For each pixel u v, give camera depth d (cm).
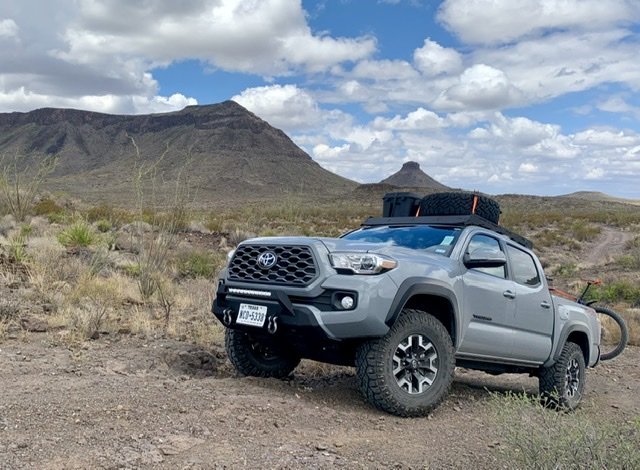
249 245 586
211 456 390
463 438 495
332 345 534
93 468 354
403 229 661
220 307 595
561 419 385
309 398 570
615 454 339
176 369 647
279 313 537
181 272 1457
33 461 357
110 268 1276
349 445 447
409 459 434
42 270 1076
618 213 6419
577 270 2683
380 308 516
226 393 538
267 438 436
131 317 860
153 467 365
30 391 498
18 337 703
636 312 1544
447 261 591
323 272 528
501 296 634
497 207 709
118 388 523
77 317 786
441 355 556
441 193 704
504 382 848
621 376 944
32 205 2217
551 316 702
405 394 534
